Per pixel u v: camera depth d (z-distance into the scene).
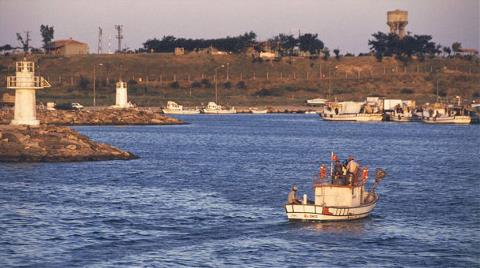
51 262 167.50
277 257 173.88
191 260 170.38
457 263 173.00
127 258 171.12
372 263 171.38
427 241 191.75
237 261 170.38
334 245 184.75
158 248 180.00
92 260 169.25
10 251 176.12
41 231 196.25
